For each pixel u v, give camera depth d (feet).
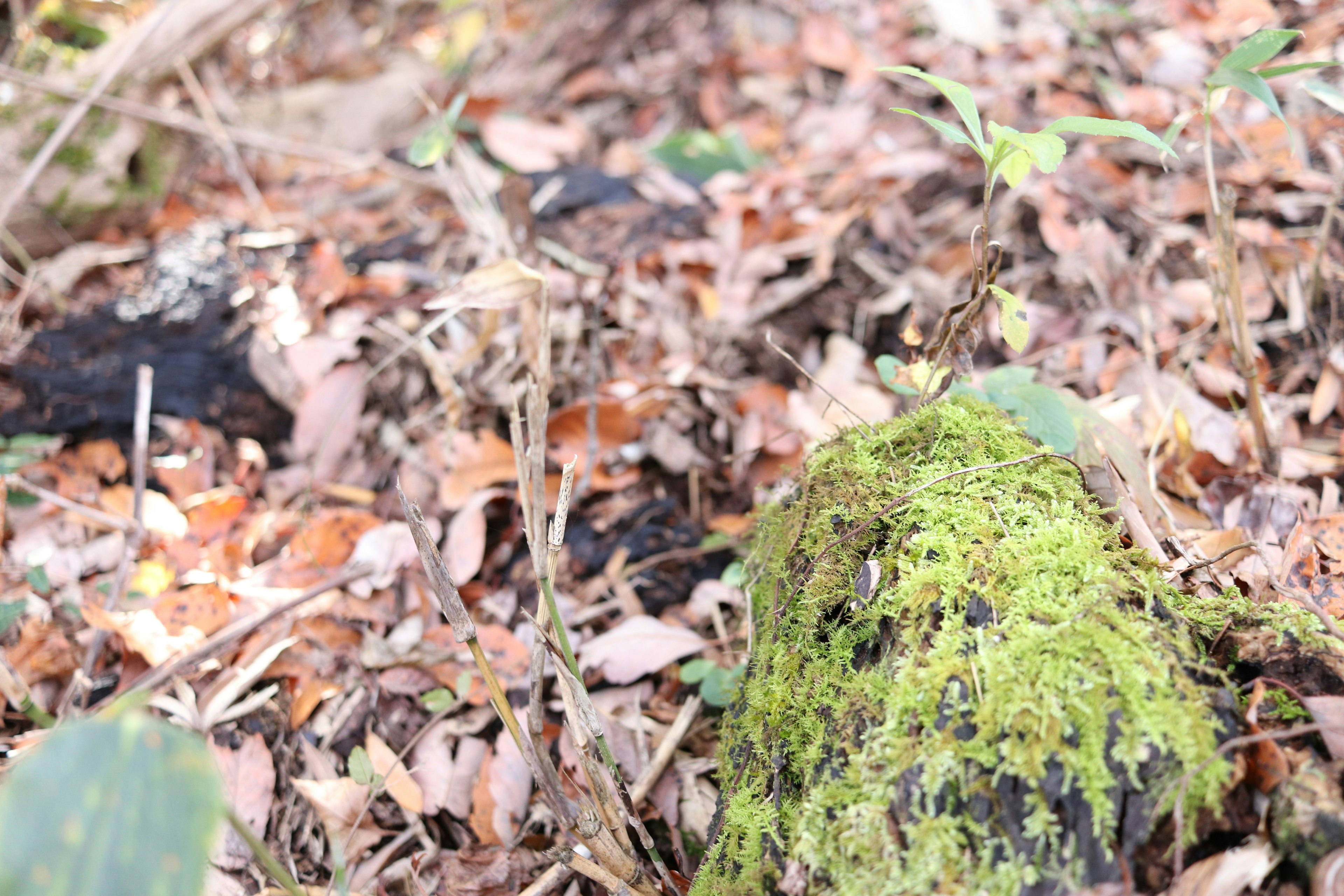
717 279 8.50
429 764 5.33
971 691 3.23
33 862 1.97
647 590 6.30
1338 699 3.16
